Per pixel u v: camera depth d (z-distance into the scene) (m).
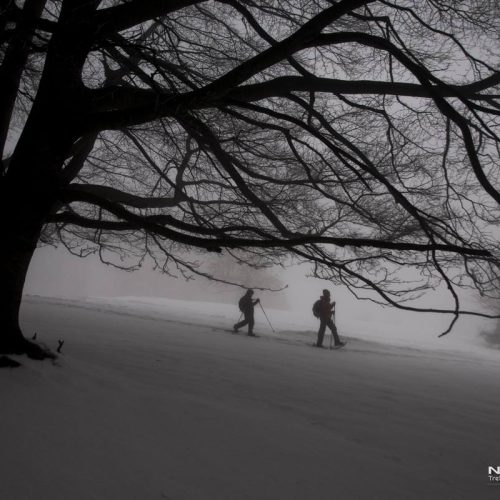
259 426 3.33
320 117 4.62
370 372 7.60
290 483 2.36
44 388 3.31
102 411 3.06
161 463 2.37
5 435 2.39
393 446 3.32
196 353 7.16
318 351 10.39
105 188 6.85
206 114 6.04
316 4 6.12
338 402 4.66
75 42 4.56
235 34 6.65
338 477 2.54
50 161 4.62
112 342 7.18
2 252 4.31
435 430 3.95
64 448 2.36
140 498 1.96
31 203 4.45
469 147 3.15
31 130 4.69
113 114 4.38
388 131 5.17
